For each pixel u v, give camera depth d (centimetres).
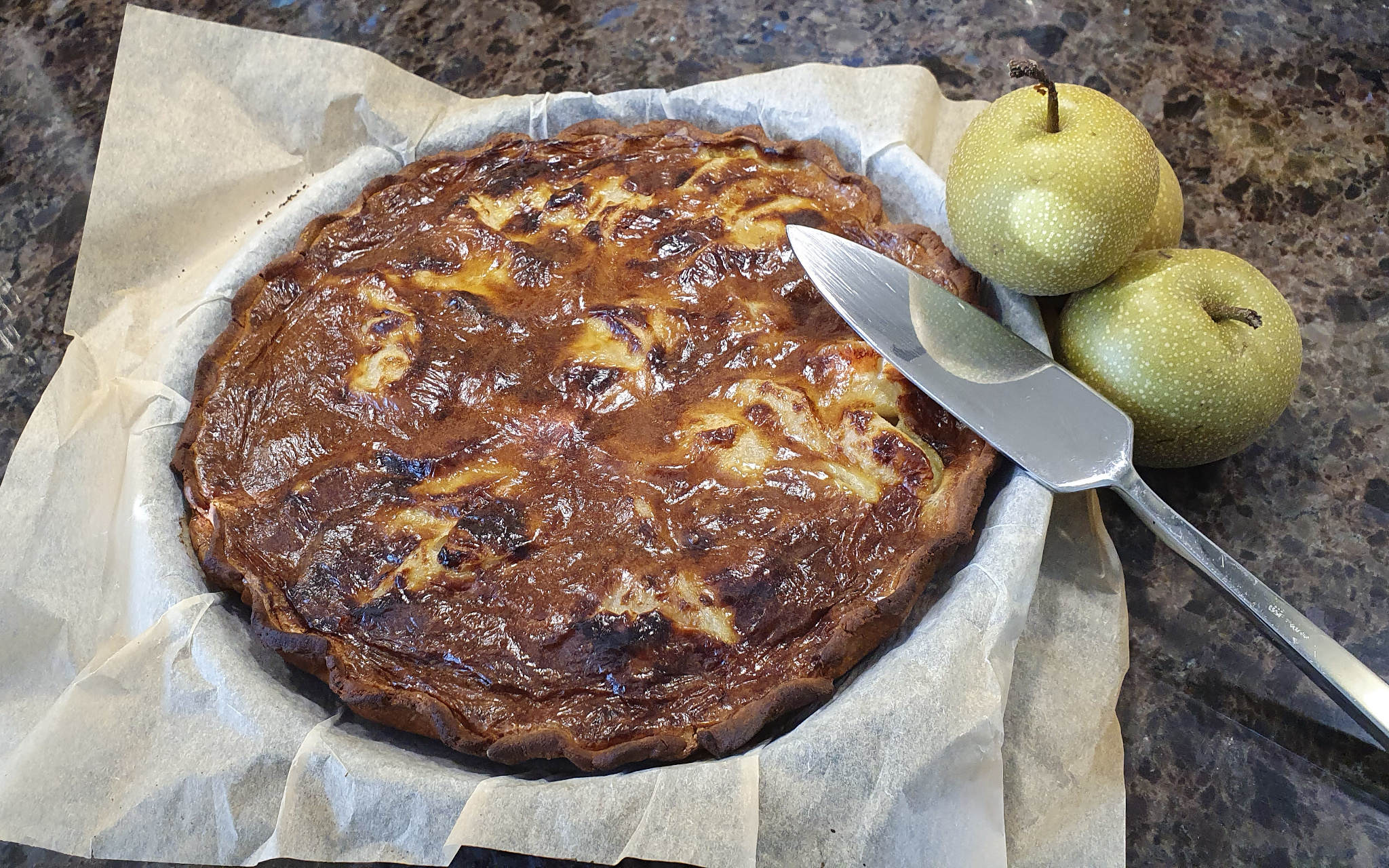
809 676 37
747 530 39
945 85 55
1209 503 43
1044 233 38
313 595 39
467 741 36
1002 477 40
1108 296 40
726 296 44
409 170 49
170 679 37
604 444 41
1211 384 39
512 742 35
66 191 54
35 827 35
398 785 35
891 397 41
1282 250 49
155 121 51
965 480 39
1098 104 39
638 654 37
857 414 40
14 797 35
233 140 52
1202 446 41
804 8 59
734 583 38
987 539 38
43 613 41
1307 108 53
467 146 52
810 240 43
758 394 41
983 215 40
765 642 37
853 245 43
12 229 53
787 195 47
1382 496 43
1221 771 38
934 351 41
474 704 37
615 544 39
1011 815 37
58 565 42
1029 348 41
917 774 35
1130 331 39
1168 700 39
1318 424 44
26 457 43
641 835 34
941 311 42
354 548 39
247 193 52
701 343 43
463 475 40
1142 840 37
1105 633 40
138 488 41
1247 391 39
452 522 40
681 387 42
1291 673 40
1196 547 37
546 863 37
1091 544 41
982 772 35
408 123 52
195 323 45
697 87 51
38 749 36
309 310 45
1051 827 37
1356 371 46
